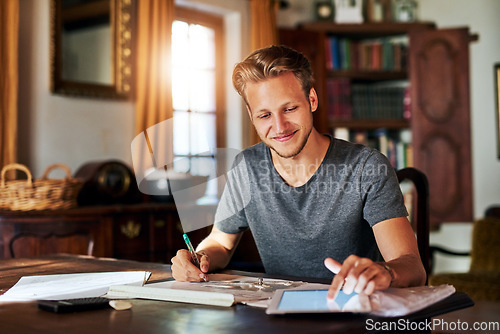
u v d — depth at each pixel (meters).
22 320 0.97
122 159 3.76
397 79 5.07
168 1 3.91
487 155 5.12
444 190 4.89
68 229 2.80
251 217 1.68
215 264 1.56
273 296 1.09
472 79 5.19
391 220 1.46
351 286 1.02
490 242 3.72
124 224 2.99
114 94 3.65
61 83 3.38
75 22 3.45
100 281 1.32
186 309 1.04
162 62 3.87
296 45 4.76
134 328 0.91
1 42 3.05
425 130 4.89
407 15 5.10
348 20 4.95
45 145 3.35
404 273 1.14
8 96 3.07
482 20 5.16
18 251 2.70
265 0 4.55
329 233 1.58
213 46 4.48
